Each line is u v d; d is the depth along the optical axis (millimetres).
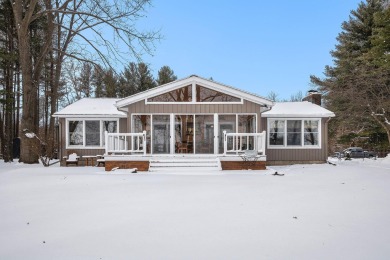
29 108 20375
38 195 8031
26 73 20156
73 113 18812
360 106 25078
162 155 14977
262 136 15039
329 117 19141
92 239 4617
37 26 25188
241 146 15906
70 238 4684
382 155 32062
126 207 6582
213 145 16641
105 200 7312
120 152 16125
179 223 5383
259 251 4098
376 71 23062
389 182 10320
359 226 5180
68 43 25562
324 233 4824
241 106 16469
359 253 4020
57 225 5371
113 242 4480
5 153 23531
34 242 4535
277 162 19031
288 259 3834
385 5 30297
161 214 5980
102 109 19734
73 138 19203
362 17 32656
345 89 26859
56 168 16172
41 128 36594
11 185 9781
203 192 8266
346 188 8977
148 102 16406
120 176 11969
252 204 6805
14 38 25141
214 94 16484
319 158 19188
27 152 20172
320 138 19156
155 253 4047
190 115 16703
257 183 9922
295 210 6262
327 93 33406
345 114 28266
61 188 9070
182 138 16672
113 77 24031
